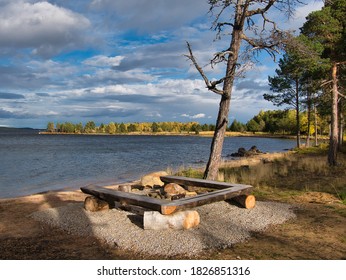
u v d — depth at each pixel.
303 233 6.42
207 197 7.05
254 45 11.84
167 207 6.25
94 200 7.77
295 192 10.84
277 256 5.29
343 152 27.11
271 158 27.20
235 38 11.68
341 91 22.91
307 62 19.42
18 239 6.43
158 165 27.27
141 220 6.97
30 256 5.50
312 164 17.67
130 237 6.12
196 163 28.81
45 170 23.72
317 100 29.81
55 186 16.61
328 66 18.66
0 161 30.91
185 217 6.43
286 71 29.30
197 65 10.58
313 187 11.67
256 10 11.59
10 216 8.32
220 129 12.16
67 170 23.75
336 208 8.36
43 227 7.20
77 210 7.99
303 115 67.06
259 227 6.77
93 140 100.88
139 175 20.73
